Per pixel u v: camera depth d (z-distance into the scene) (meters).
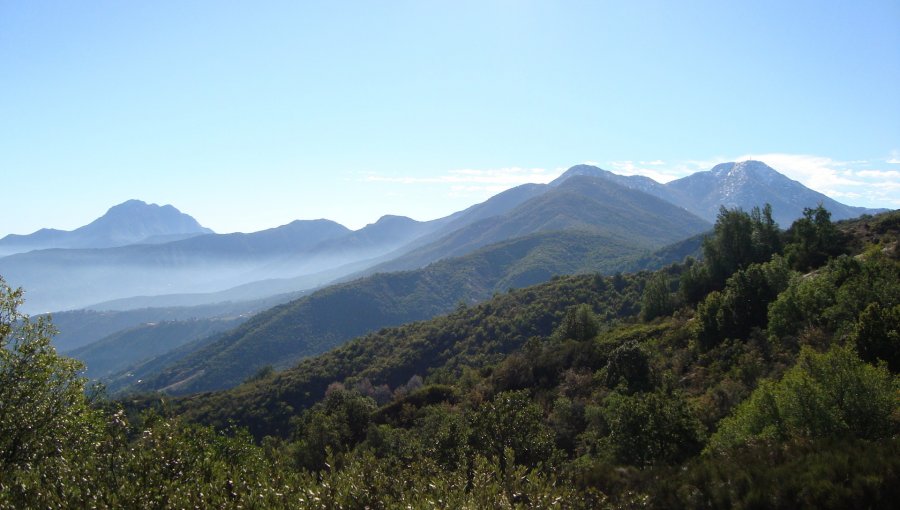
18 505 9.63
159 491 10.54
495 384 55.03
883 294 30.39
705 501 14.85
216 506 10.41
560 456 21.97
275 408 81.31
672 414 22.72
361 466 13.86
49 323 14.76
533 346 67.75
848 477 13.54
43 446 12.80
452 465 21.06
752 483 14.55
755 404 20.97
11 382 13.20
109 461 11.64
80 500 9.87
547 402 43.50
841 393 18.25
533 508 11.54
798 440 16.70
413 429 42.62
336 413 48.50
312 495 11.16
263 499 10.87
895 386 19.03
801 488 13.74
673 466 18.73
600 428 30.97
